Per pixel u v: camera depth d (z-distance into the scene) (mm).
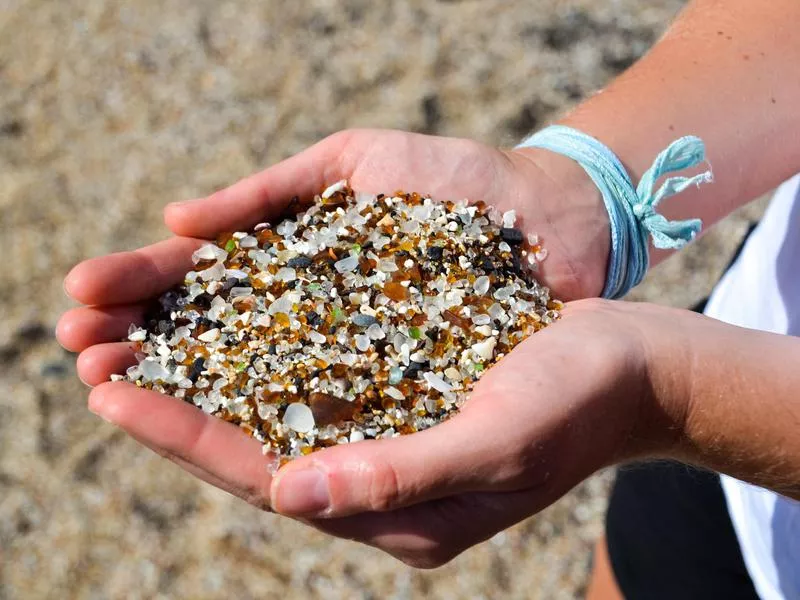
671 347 289
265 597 504
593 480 546
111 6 782
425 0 770
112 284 333
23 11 782
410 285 338
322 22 758
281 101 711
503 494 281
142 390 291
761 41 369
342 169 375
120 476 543
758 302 383
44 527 526
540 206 364
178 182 673
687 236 344
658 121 369
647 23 743
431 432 269
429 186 370
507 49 730
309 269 343
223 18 768
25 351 595
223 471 289
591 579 488
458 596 507
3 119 712
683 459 309
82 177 679
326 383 310
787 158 370
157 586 507
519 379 276
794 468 283
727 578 399
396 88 713
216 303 338
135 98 724
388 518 285
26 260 635
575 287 363
